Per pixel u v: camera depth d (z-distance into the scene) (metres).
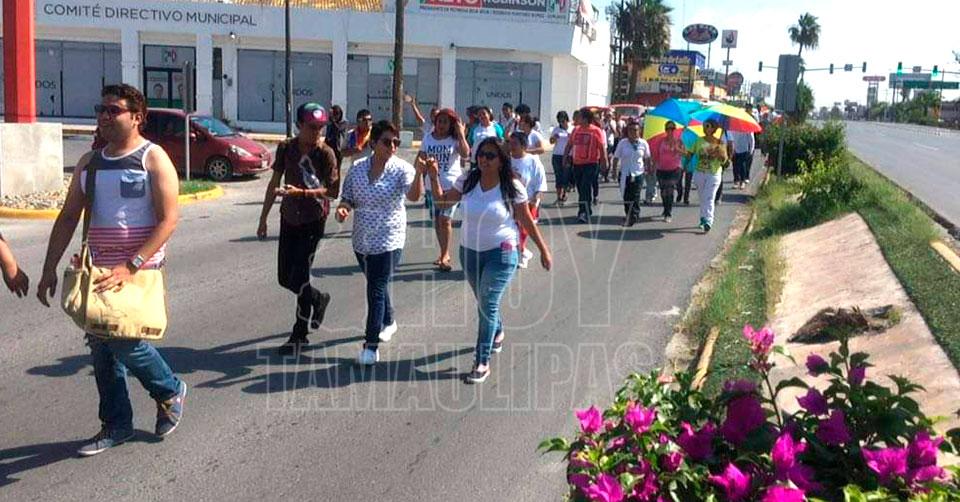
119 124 4.98
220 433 5.62
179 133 21.47
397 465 5.22
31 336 7.57
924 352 6.37
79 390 6.30
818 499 2.83
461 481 5.03
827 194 14.50
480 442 5.58
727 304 8.66
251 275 10.34
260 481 4.96
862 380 3.36
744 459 3.11
